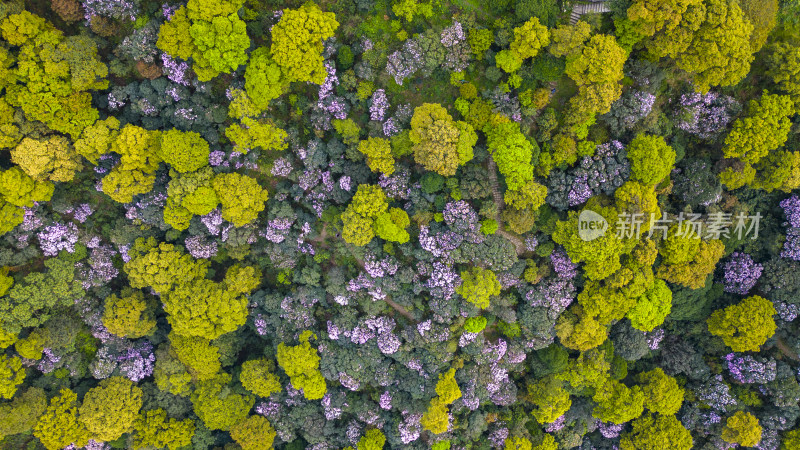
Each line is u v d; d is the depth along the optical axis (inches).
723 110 1334.9
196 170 1375.5
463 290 1435.8
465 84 1323.8
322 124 1395.2
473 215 1382.9
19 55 1198.3
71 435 1502.2
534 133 1373.0
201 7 1192.2
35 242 1414.9
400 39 1323.8
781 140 1316.4
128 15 1261.1
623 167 1333.7
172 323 1509.6
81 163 1359.5
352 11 1318.9
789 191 1389.0
